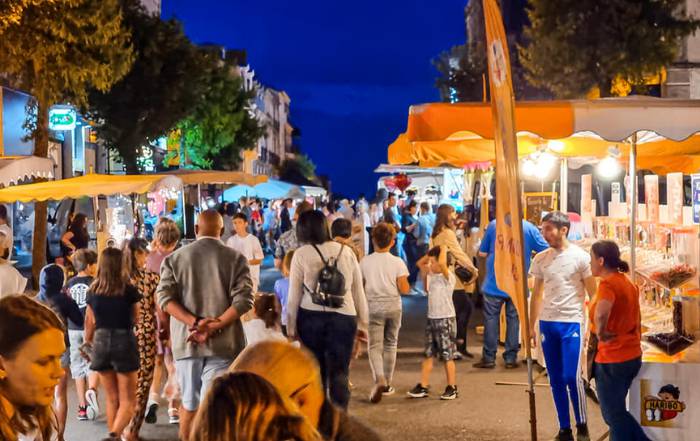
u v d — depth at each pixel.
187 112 29.62
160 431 8.31
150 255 9.18
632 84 22.38
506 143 5.21
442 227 10.51
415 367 11.23
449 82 41.38
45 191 12.96
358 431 2.60
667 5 21.61
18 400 2.62
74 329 8.61
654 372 6.84
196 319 6.65
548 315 7.56
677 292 7.48
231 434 1.96
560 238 7.58
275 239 33.12
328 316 7.35
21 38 16.03
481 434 8.00
